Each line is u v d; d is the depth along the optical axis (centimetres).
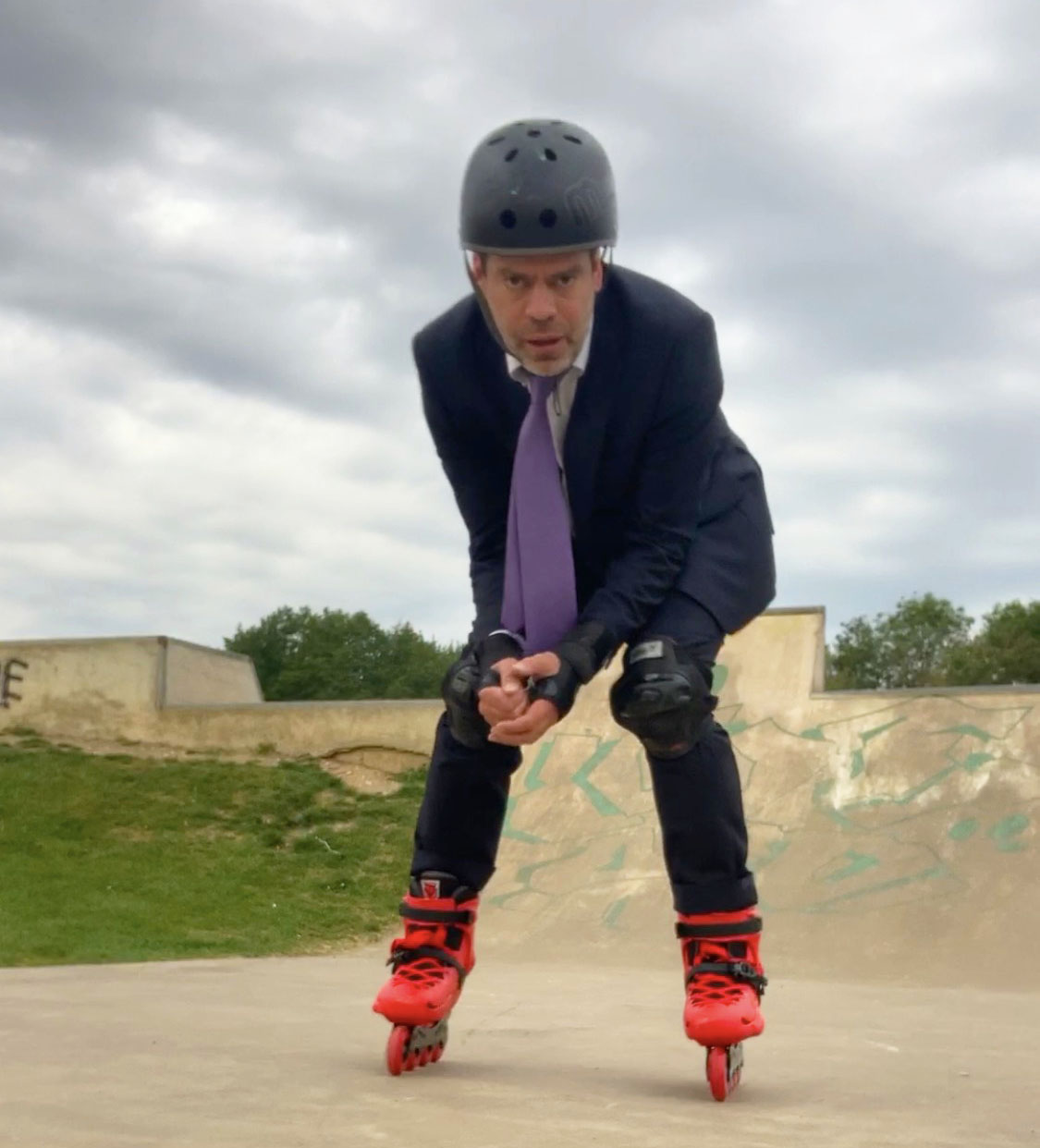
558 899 925
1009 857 879
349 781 1244
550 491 267
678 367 261
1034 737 985
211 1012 392
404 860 1068
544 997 514
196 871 1016
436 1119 227
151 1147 202
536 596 264
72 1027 339
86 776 1223
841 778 1007
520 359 258
